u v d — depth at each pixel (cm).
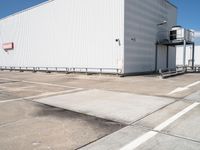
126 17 1811
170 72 1873
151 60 2214
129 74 1867
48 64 2628
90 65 2083
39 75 2194
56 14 2455
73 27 2236
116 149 352
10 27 3378
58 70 2475
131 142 380
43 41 2686
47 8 2583
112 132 430
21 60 3147
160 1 2389
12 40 3344
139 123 487
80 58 2183
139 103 703
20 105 704
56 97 851
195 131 433
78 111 608
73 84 1316
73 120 518
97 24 1989
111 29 1873
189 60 3794
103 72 1956
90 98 815
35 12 2797
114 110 611
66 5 2305
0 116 564
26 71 2980
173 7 2742
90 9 2045
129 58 1867
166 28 2539
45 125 481
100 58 1983
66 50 2347
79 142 381
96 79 1614
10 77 1977
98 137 404
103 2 1923
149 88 1059
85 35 2112
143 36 2062
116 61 1848
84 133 426
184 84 1196
